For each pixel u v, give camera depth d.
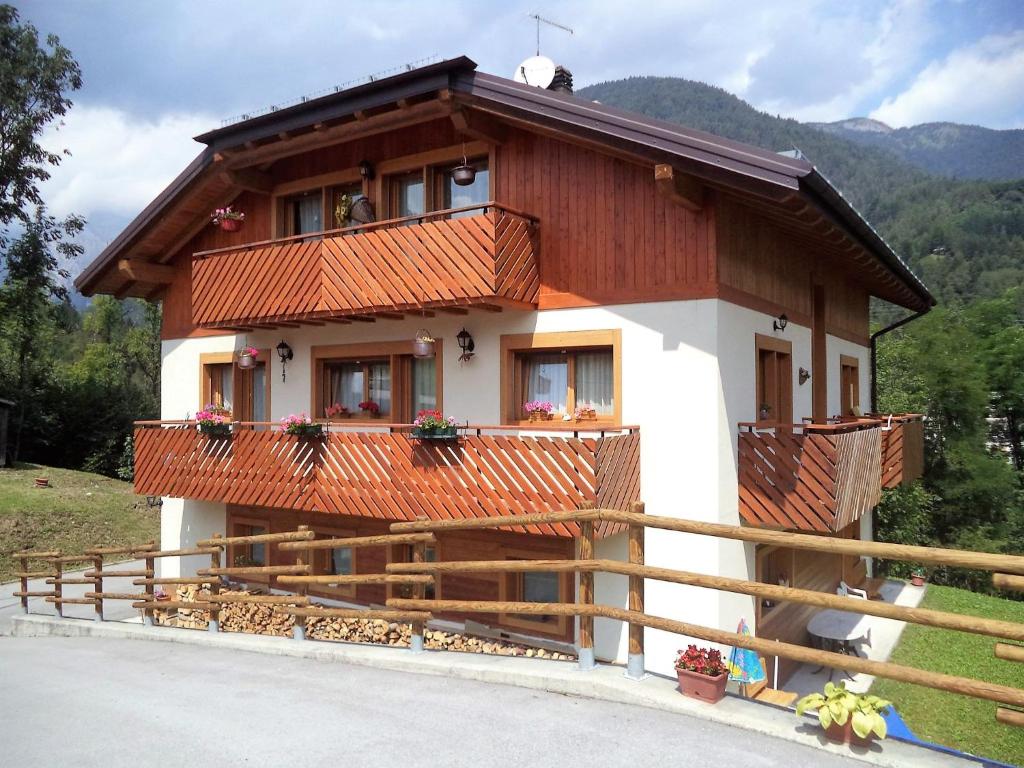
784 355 11.00
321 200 12.40
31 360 27.98
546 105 8.87
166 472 12.72
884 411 24.86
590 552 5.60
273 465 11.25
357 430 11.63
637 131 8.28
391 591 11.08
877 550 3.90
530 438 8.68
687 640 8.74
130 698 6.18
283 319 11.02
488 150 10.34
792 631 10.95
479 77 9.28
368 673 6.52
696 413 8.78
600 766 4.14
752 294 9.73
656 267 9.08
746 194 8.16
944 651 12.06
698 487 8.74
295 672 6.79
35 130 27.44
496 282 9.01
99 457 26.67
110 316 46.38
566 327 9.67
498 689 5.69
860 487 9.53
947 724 9.37
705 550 8.73
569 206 9.70
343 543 7.44
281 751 4.64
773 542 4.29
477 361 10.37
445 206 11.01
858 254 10.47
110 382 30.20
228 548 13.29
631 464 8.93
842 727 4.30
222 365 13.79
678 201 8.45
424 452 9.62
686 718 4.83
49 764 4.67
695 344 8.80
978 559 3.59
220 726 5.21
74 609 13.49
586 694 5.40
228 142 11.50
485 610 6.14
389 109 10.08
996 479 24.02
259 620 11.95
